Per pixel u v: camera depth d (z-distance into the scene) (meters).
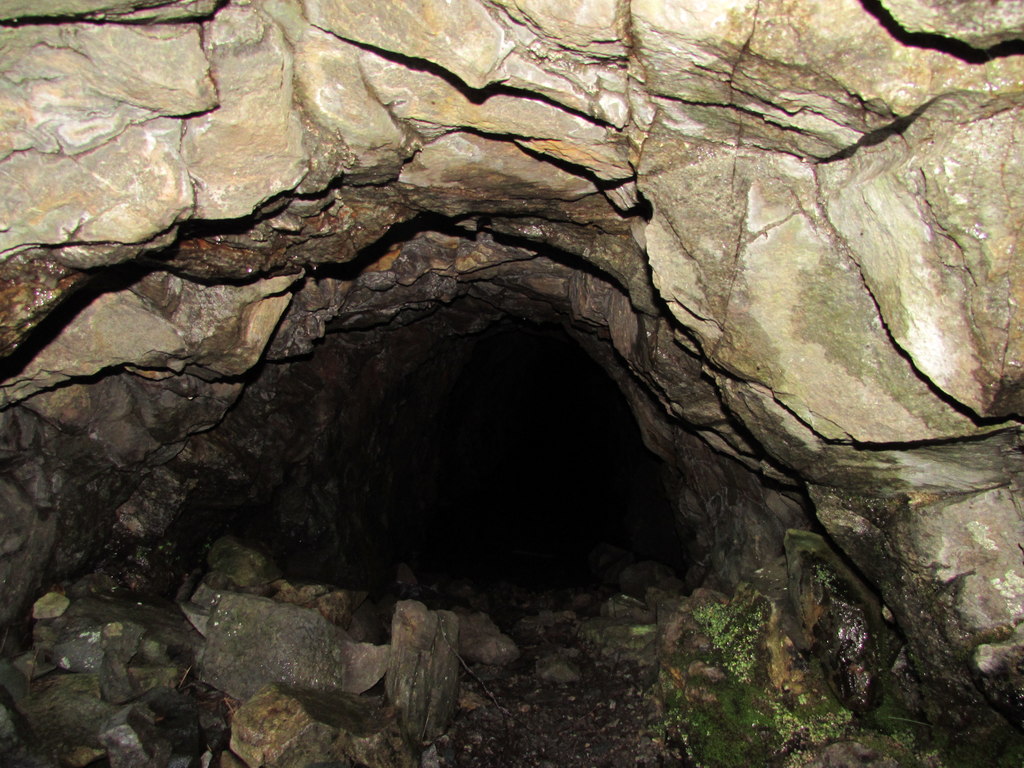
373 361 7.38
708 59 2.10
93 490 4.59
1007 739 3.11
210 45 2.27
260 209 3.09
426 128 3.01
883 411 2.74
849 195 2.33
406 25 2.27
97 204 2.47
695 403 4.64
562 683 5.73
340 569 7.14
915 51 1.82
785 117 2.25
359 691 4.74
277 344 5.25
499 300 6.63
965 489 3.03
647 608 6.94
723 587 6.20
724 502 6.15
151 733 3.70
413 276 5.34
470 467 12.48
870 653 3.80
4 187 2.35
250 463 5.91
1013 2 1.54
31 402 3.91
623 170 3.11
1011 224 1.90
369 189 3.52
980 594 3.01
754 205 2.63
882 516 3.36
